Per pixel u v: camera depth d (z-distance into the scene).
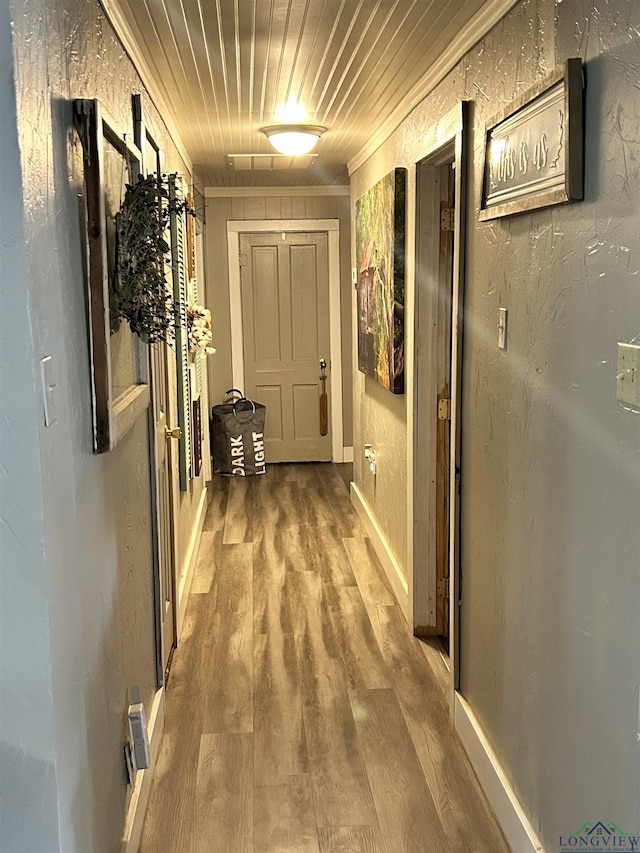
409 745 2.54
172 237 3.29
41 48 1.27
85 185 1.53
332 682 2.96
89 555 1.56
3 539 1.20
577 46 1.53
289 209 6.25
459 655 2.61
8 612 1.21
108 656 1.76
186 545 3.86
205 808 2.24
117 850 1.84
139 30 2.22
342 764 2.44
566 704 1.68
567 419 1.63
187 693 2.88
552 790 1.77
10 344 1.16
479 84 2.22
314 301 6.42
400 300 3.44
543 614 1.81
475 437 2.35
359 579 4.02
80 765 1.45
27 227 1.15
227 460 6.18
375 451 4.43
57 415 1.31
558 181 1.59
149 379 2.38
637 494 1.34
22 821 1.27
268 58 2.53
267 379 6.50
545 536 1.78
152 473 2.51
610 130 1.40
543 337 1.76
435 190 3.13
